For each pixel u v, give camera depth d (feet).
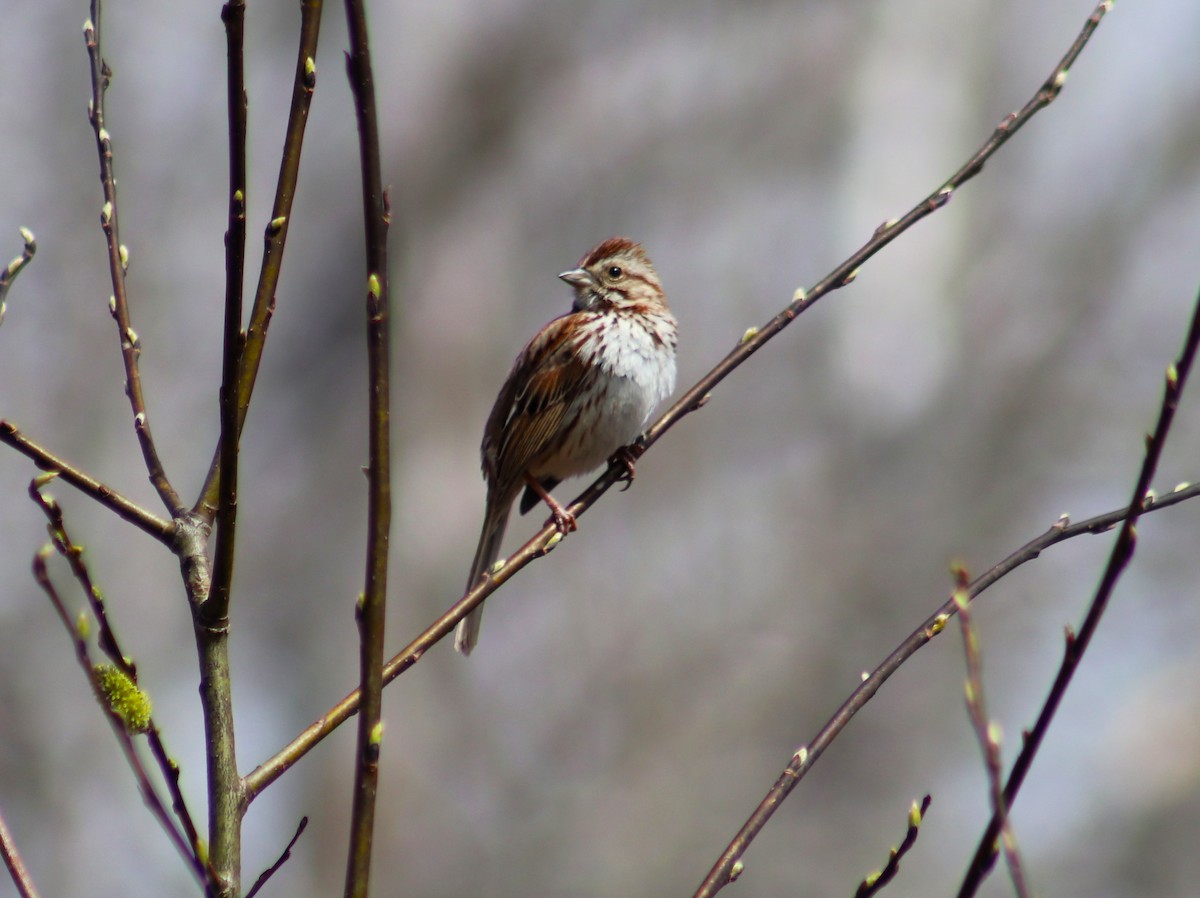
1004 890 49.11
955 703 50.34
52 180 58.03
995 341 53.78
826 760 50.01
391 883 46.39
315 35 14.82
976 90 57.47
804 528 52.44
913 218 19.92
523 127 54.49
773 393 55.36
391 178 53.42
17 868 12.85
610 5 55.93
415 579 49.21
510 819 47.91
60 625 52.44
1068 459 51.98
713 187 56.75
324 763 47.67
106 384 55.62
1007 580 51.11
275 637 50.47
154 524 14.89
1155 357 52.60
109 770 51.55
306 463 52.08
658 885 46.96
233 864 13.73
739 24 57.06
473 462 50.39
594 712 50.37
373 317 12.32
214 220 58.23
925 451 52.80
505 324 52.44
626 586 52.49
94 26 16.92
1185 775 49.90
